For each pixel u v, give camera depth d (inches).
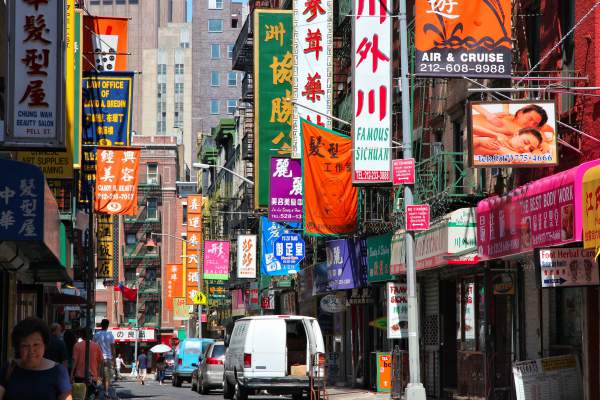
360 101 2143.2
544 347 1782.7
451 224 1978.3
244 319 2385.6
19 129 1348.4
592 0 1594.5
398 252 2434.8
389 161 2135.8
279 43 3068.4
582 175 1407.5
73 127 1999.3
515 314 1930.4
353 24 2159.2
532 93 1827.0
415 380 1758.1
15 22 1366.9
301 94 2822.3
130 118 2468.0
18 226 1050.1
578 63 1641.2
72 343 2006.6
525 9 1878.7
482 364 2032.5
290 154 3041.3
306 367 2273.6
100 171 2491.4
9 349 1993.1
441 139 2497.5
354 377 3230.8
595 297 1595.7
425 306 2539.4
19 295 2299.5
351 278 2955.2
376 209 2694.4
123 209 2498.8
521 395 1626.5
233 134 6747.1
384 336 2878.9
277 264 3496.6
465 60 1555.1
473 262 1946.4
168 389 3715.6
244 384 2255.2
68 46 1977.1
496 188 2031.3
